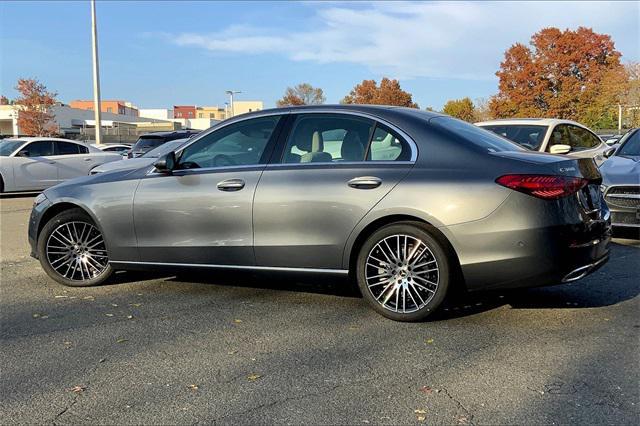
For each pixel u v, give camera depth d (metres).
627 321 4.56
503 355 3.91
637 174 7.57
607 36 45.00
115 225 5.43
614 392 3.35
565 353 3.92
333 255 4.68
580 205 4.32
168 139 15.70
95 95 27.89
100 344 4.21
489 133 5.13
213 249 5.07
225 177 5.03
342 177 4.64
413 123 4.68
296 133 4.99
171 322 4.68
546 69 45.59
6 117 56.25
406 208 4.39
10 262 7.09
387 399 3.30
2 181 14.59
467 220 4.24
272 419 3.09
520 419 3.06
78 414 3.17
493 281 4.27
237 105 101.75
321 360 3.87
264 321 4.68
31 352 4.07
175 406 3.25
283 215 4.77
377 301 4.64
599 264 4.58
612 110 44.72
